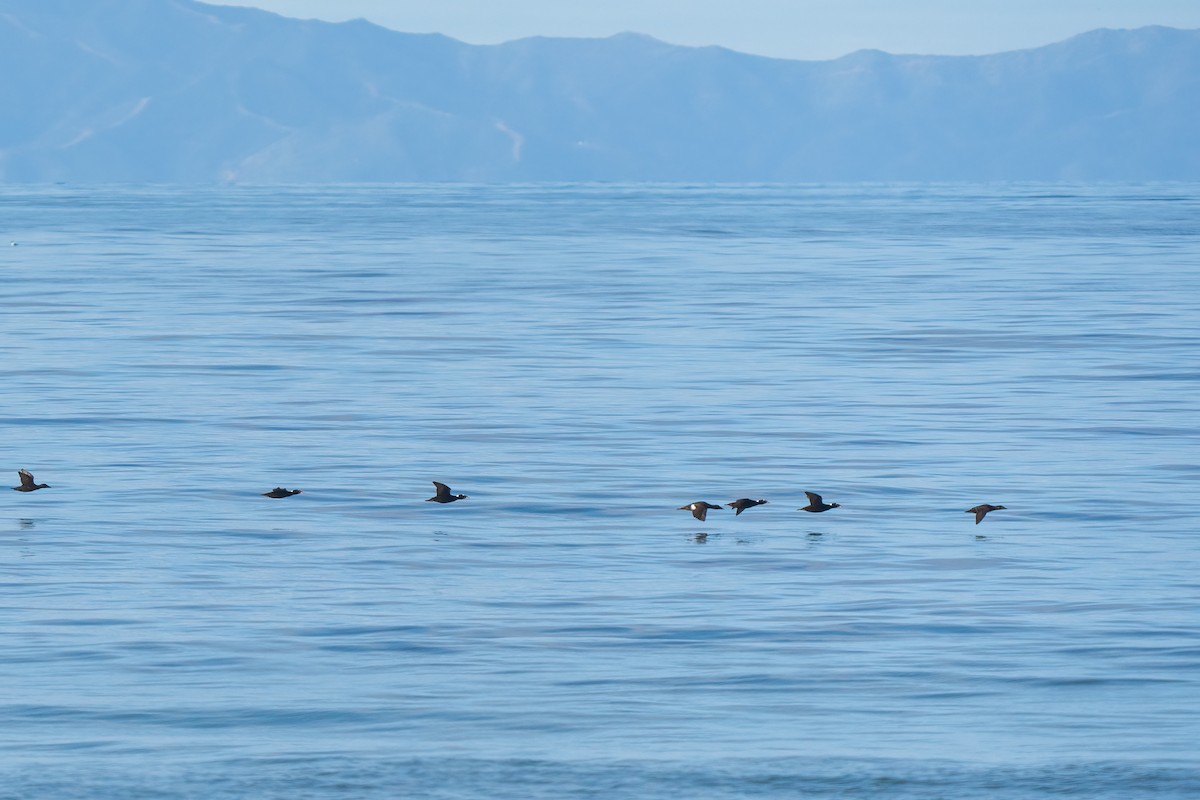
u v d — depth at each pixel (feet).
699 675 162.20
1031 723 147.84
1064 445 298.15
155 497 253.03
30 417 325.01
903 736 144.87
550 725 147.64
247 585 199.52
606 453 290.56
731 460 284.20
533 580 203.21
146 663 165.99
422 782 134.62
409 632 177.99
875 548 221.46
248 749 141.18
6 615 184.55
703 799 131.75
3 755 139.64
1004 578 203.82
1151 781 134.31
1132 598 193.16
